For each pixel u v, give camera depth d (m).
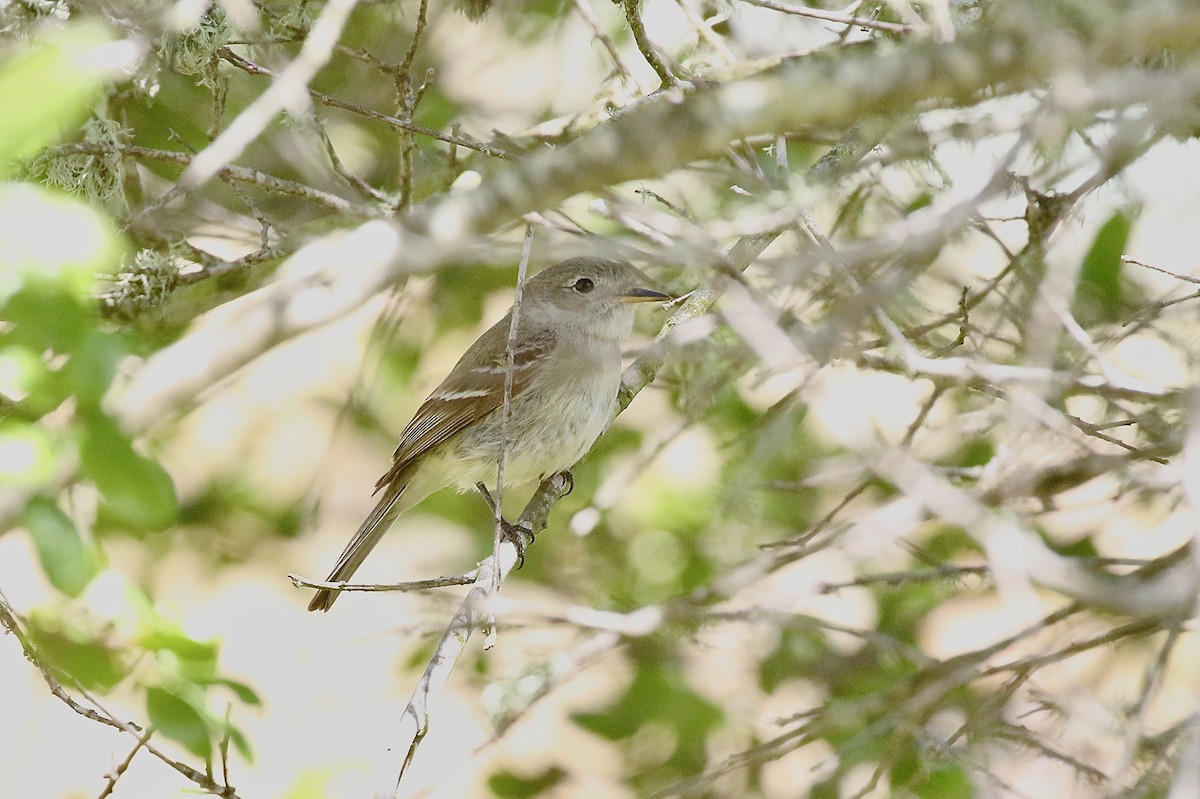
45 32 9.17
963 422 9.71
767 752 9.84
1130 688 10.81
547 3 14.20
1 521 8.44
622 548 13.42
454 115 13.74
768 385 11.41
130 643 8.87
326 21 6.94
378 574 15.68
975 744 9.16
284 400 15.70
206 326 11.74
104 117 10.66
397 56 13.70
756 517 11.84
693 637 10.47
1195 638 11.11
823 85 7.15
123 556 13.48
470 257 8.75
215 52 10.27
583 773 13.05
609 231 11.62
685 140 7.52
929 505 8.01
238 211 13.70
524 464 12.65
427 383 15.02
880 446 8.33
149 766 14.31
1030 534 8.59
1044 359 8.66
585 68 14.41
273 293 9.15
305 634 16.03
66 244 6.97
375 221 9.27
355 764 8.84
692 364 10.56
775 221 8.16
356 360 15.95
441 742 14.35
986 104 8.70
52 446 8.21
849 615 13.22
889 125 8.30
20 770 13.24
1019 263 8.98
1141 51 7.62
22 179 9.86
